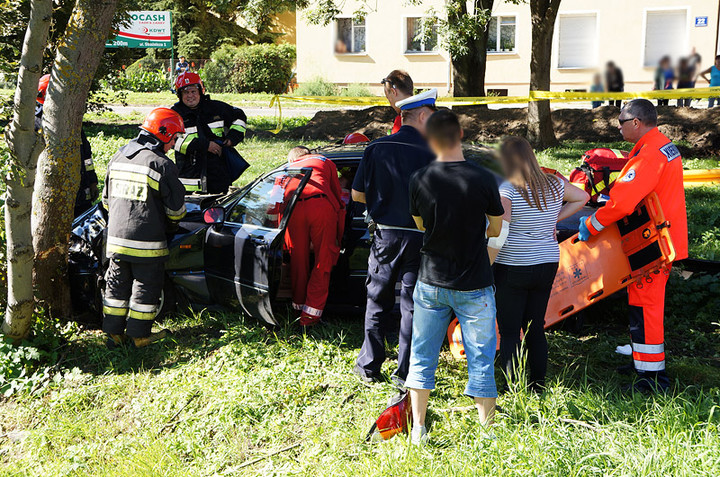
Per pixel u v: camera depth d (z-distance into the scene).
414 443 3.68
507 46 24.91
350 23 25.95
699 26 22.95
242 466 3.81
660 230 4.09
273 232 4.95
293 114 21.12
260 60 28.73
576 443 3.47
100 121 18.77
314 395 4.41
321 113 17.53
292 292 5.18
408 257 4.11
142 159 4.87
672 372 4.49
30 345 5.05
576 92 13.15
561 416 3.84
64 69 5.04
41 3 4.23
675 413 3.71
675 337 5.15
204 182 6.70
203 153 6.68
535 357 4.14
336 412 4.19
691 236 7.63
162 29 28.69
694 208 8.71
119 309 5.10
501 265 3.97
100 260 5.50
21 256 4.77
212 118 6.80
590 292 4.53
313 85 25.59
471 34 14.72
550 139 14.87
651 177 4.05
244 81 28.84
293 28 32.66
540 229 3.93
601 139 15.51
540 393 4.15
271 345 5.05
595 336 5.19
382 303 4.35
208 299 5.71
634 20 23.45
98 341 5.40
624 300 5.46
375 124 16.78
